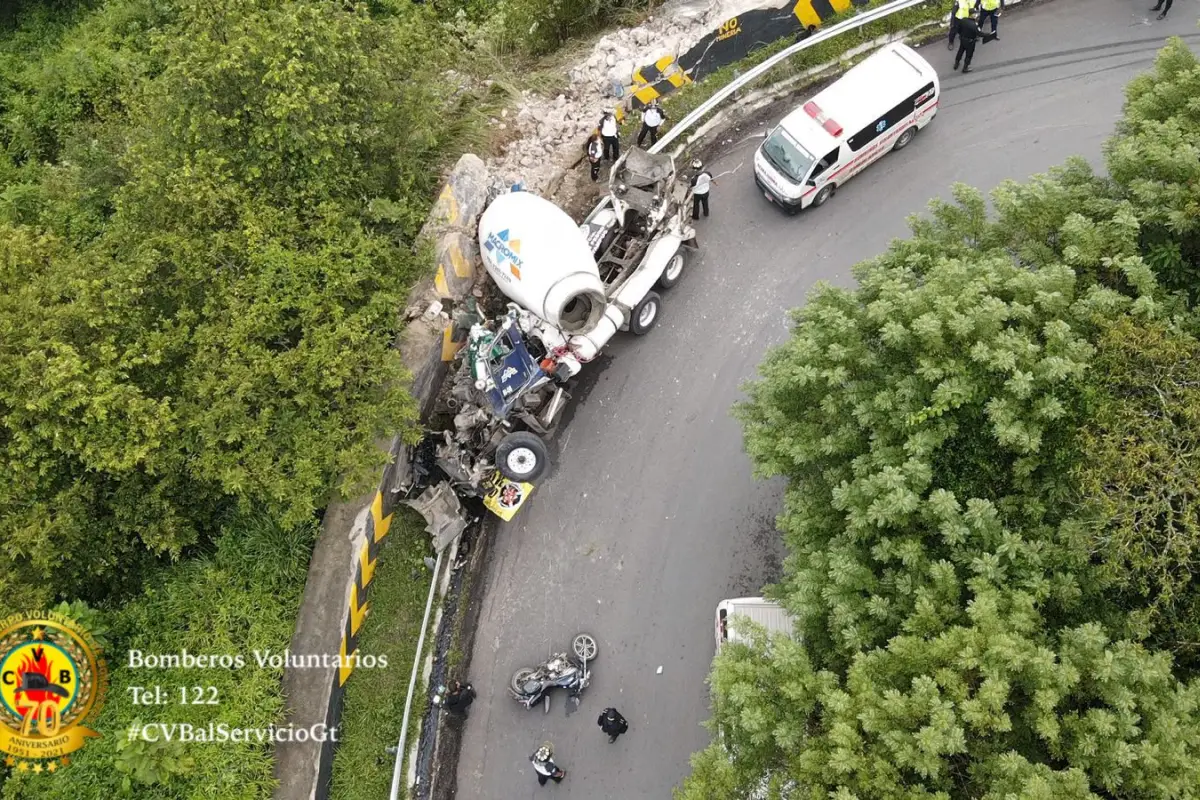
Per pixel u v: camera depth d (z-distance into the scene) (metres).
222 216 13.02
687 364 15.80
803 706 9.09
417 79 15.58
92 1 23.48
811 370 10.31
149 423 11.41
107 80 20.41
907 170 17.33
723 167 17.86
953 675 8.50
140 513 12.26
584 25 20.78
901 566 9.94
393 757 12.66
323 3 14.12
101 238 14.41
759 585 13.87
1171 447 9.32
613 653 13.57
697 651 13.48
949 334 9.99
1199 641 9.12
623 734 12.97
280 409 12.38
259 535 13.24
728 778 9.10
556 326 13.85
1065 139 17.08
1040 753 8.80
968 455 10.15
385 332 13.51
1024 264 11.54
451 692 13.12
